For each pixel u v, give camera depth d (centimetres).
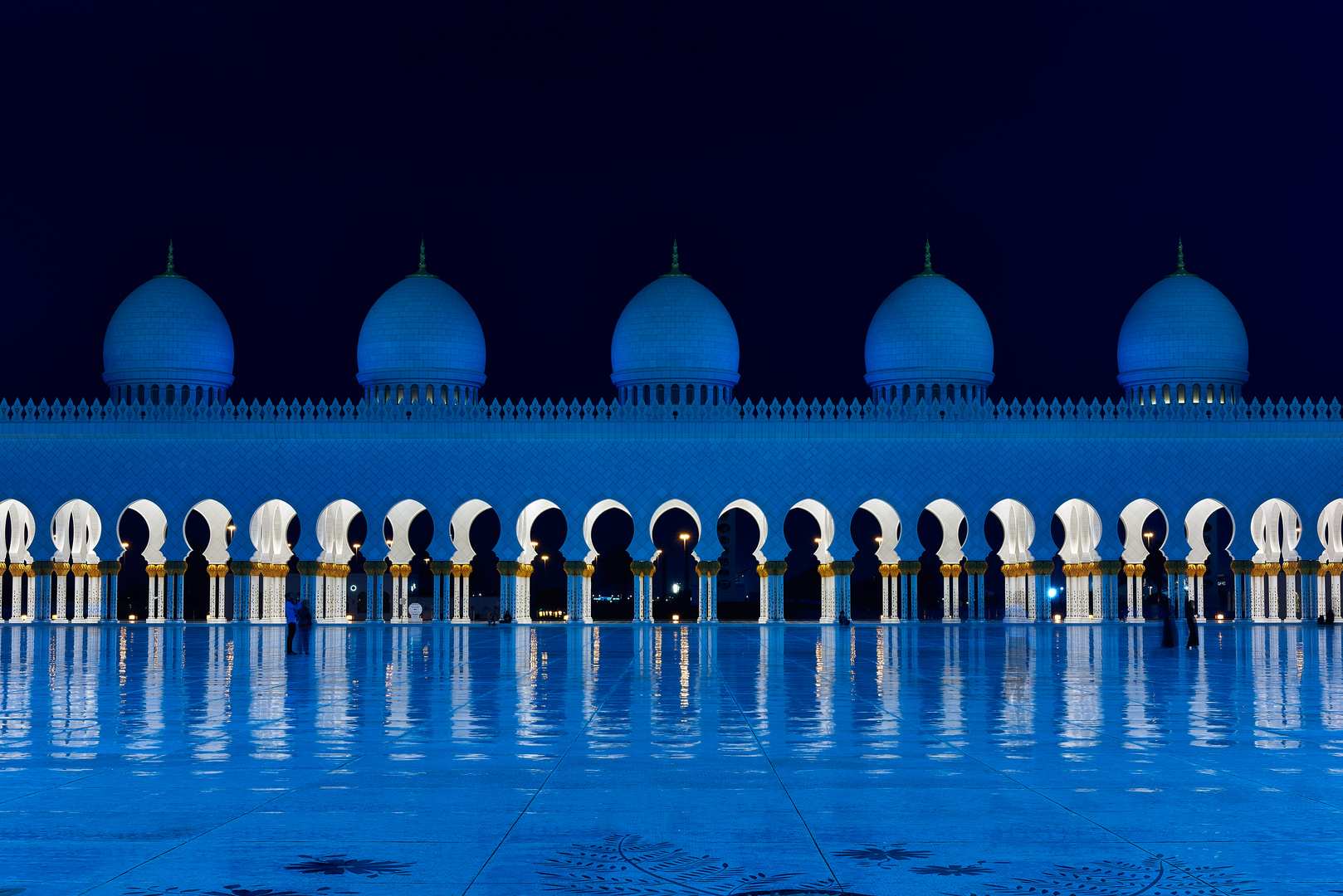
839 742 1488
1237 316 7025
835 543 6353
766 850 908
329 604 6769
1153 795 1115
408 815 1032
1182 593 6381
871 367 7131
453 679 2558
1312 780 1197
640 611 6328
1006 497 6366
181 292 7031
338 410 6438
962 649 3872
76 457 6381
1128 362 7100
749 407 6444
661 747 1438
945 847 913
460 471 6384
